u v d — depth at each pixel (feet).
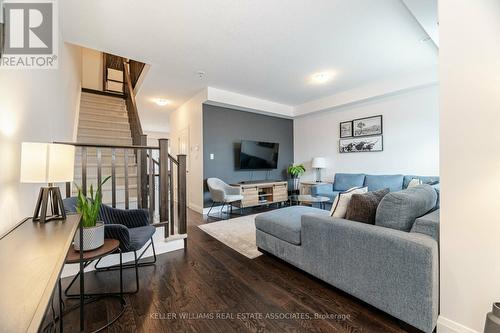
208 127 15.70
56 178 4.27
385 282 4.90
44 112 6.66
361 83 14.02
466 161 4.12
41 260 2.56
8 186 4.12
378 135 14.69
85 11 7.13
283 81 13.55
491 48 3.83
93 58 18.74
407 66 11.62
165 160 8.78
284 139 20.18
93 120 15.23
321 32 8.50
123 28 8.09
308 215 6.68
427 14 6.95
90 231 5.11
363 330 4.69
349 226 5.57
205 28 8.14
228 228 11.89
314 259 6.41
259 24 7.97
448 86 4.32
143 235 6.47
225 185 15.51
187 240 10.11
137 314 5.21
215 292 6.08
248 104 16.48
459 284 4.20
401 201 5.20
